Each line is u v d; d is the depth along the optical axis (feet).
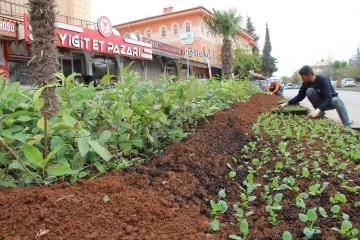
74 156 7.42
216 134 12.61
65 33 33.91
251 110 23.62
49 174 6.65
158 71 60.54
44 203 5.67
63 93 8.87
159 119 9.48
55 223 5.18
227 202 7.32
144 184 7.22
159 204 6.34
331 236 5.82
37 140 6.65
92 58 42.65
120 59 46.88
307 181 8.79
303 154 11.25
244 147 11.76
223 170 9.27
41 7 9.64
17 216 5.27
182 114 11.23
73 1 45.68
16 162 6.52
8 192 6.11
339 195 7.09
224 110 19.20
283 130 16.76
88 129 8.95
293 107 27.76
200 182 8.10
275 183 8.14
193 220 6.12
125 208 5.88
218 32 52.29
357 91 112.16
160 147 10.43
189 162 8.94
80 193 6.16
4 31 28.63
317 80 20.79
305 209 7.00
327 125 17.89
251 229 6.13
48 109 8.93
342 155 11.43
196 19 102.53
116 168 8.18
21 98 8.54
